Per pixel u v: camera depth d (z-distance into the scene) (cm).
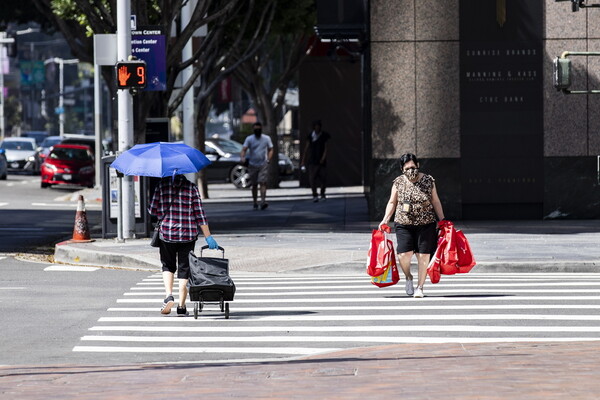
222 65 9962
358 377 2464
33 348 3122
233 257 5381
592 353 2741
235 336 3256
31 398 2328
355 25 7325
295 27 10150
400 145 6969
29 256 5881
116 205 6206
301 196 10281
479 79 6950
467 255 4041
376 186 7019
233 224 7181
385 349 2936
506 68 6956
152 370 2695
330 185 12075
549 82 6956
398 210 4034
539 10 6931
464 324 3375
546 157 6988
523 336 3144
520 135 6975
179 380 2516
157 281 4734
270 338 3209
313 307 3816
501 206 7019
